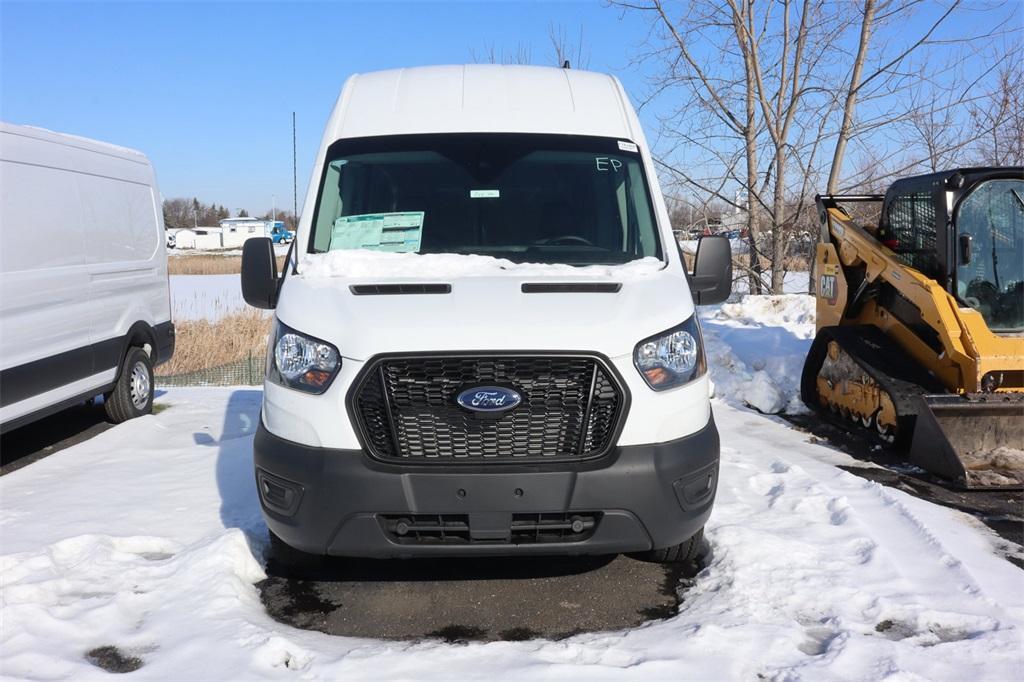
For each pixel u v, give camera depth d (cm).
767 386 804
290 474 352
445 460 347
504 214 448
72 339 699
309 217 450
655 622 368
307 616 382
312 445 350
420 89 508
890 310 689
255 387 1005
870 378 657
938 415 585
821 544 438
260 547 452
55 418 839
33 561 429
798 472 555
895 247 698
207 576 402
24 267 636
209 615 364
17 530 483
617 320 358
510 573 427
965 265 616
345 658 327
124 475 603
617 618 377
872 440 663
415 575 425
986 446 601
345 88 521
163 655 332
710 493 375
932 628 356
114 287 775
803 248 1506
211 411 845
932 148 1298
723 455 617
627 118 502
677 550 419
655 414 354
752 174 1416
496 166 463
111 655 338
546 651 334
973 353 581
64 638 351
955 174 612
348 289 383
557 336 347
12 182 629
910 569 410
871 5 1276
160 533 475
